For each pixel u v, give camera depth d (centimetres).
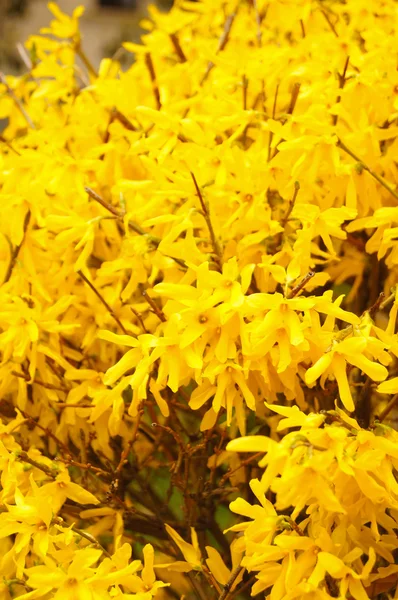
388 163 68
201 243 68
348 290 84
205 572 63
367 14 79
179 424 70
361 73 69
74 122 77
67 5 280
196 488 70
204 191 66
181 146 67
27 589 62
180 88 78
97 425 68
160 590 76
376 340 57
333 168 66
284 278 60
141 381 59
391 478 56
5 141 79
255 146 71
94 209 71
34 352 66
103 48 238
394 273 72
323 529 56
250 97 77
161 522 71
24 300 69
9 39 241
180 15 83
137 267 67
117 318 67
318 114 68
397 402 69
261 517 56
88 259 73
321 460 53
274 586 57
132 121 77
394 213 64
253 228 67
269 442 53
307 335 58
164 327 63
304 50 75
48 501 61
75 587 58
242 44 86
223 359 58
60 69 81
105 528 68
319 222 64
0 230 70
